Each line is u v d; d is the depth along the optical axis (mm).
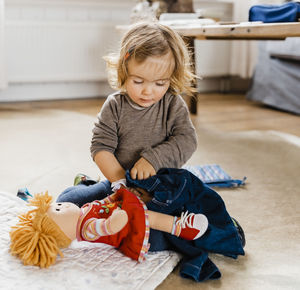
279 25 1418
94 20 3035
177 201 934
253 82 3002
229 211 1212
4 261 870
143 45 892
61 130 2121
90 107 2809
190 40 2119
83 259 890
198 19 2123
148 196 961
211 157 1737
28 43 2816
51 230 871
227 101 3166
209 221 969
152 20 1100
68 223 877
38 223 873
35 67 2879
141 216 889
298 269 914
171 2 2406
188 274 854
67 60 2961
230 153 1798
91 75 3055
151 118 1025
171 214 962
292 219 1169
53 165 1586
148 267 876
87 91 3213
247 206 1252
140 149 1035
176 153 1010
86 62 3020
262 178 1502
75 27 2918
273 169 1601
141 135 1029
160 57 896
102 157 1015
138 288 804
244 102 3131
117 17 3105
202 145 1911
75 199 1022
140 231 883
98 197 1044
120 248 932
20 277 821
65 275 832
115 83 1034
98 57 3041
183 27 1938
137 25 962
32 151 1753
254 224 1133
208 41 3338
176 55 936
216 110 2793
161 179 948
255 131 2172
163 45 906
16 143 1862
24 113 2527
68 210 891
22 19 2803
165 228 923
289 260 953
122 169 1010
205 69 3400
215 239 938
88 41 2986
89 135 2039
